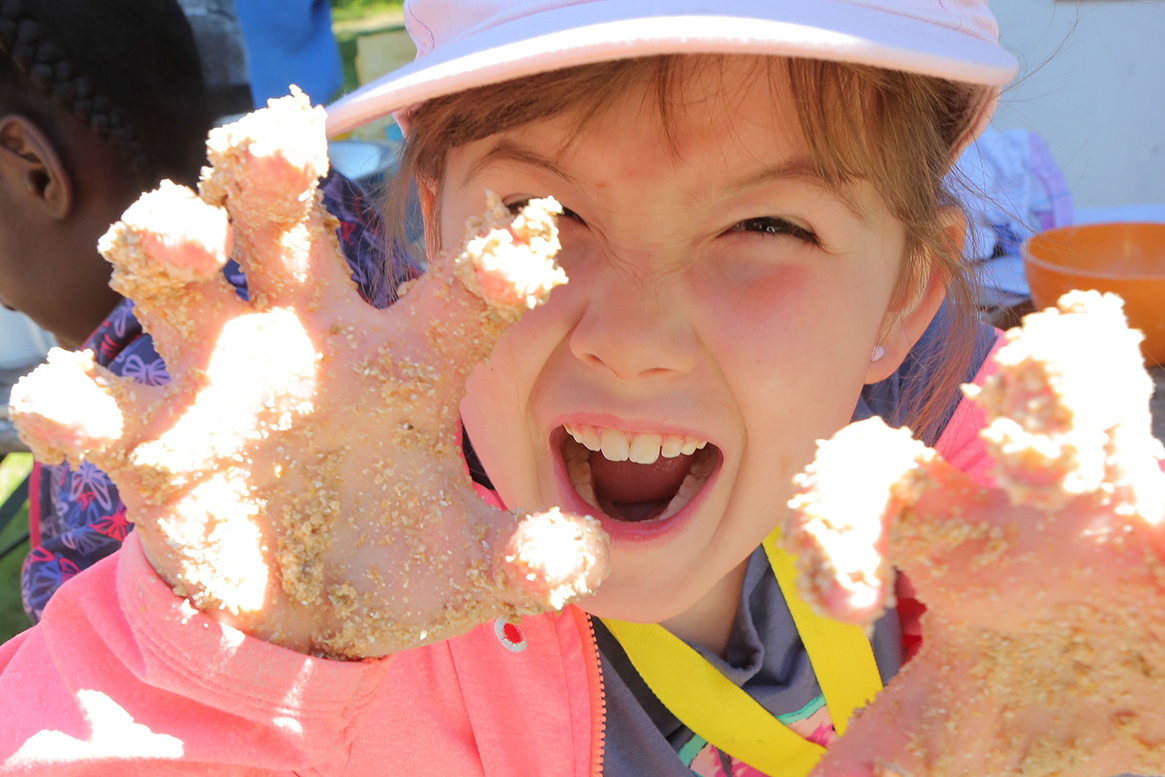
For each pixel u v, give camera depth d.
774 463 0.43
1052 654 0.33
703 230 0.41
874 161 0.43
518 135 0.41
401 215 0.53
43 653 0.40
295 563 0.35
